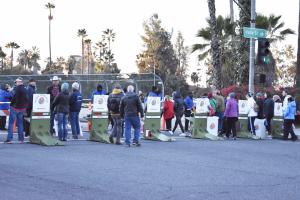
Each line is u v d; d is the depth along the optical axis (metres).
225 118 20.80
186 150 15.67
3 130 20.94
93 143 16.92
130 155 13.95
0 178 9.85
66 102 17.00
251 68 24.36
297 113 28.08
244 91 28.73
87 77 32.88
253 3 24.41
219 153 15.14
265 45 23.39
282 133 22.30
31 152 14.00
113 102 16.75
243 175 10.97
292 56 60.28
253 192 9.00
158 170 11.34
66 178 10.02
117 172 10.91
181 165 12.26
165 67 78.00
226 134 20.81
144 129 19.06
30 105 17.91
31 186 9.11
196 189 9.15
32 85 18.28
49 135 16.25
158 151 15.12
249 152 15.73
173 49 83.06
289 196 8.71
